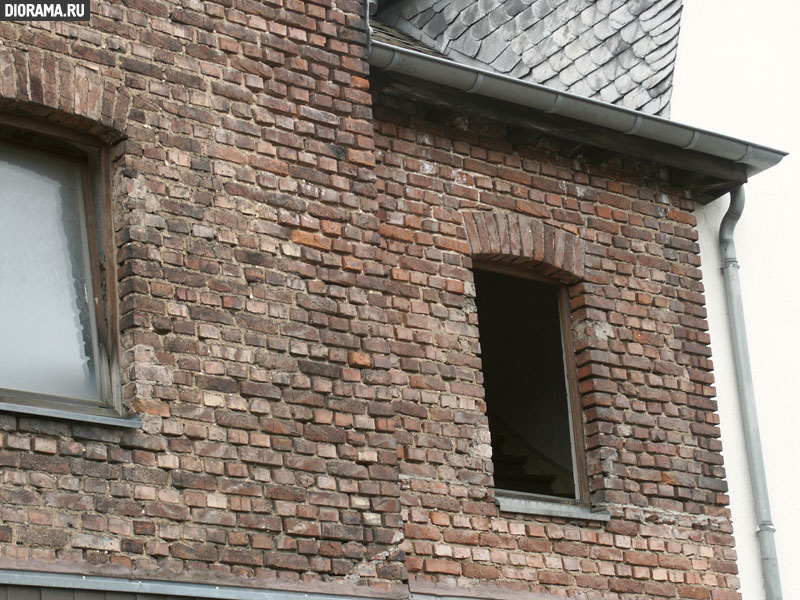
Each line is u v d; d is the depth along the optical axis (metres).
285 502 11.15
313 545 11.19
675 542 13.95
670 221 15.19
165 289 11.09
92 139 11.37
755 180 16.50
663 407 14.38
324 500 11.34
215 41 11.98
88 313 11.15
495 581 12.63
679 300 14.93
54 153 11.39
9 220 11.03
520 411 14.91
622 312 14.45
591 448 13.91
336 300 11.96
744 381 15.22
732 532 14.41
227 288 11.40
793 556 15.06
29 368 10.74
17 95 10.81
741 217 16.20
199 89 11.77
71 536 10.12
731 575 14.23
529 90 13.61
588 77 15.48
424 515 12.41
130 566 10.30
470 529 12.64
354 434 11.68
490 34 16.27
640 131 14.41
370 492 11.59
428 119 13.75
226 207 11.59
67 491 10.20
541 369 14.77
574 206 14.50
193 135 11.62
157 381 10.84
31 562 9.88
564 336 14.26
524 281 15.05
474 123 14.04
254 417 11.21
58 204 11.31
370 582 11.37
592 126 14.38
